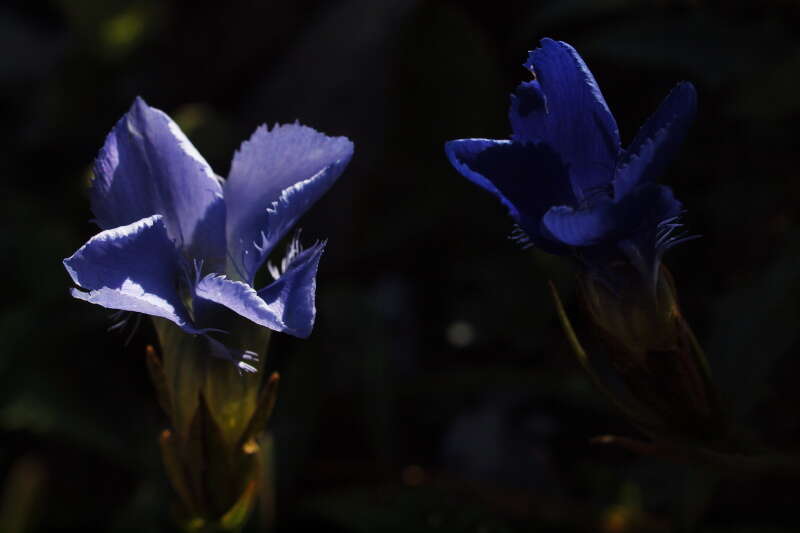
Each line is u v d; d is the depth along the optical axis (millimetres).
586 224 288
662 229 298
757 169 467
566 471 449
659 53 454
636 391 310
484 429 466
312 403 444
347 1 667
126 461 456
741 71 443
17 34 796
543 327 492
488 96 527
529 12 558
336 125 602
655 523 401
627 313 304
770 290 388
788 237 399
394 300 534
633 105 507
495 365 490
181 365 309
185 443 312
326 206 572
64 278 515
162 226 288
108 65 684
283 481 429
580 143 296
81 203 577
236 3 690
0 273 522
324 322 481
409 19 539
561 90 294
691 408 311
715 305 415
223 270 297
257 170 298
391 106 575
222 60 685
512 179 293
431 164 548
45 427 450
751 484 409
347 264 559
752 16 466
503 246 530
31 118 703
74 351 484
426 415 477
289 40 679
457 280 531
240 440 312
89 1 670
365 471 448
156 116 294
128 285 282
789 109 404
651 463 416
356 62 622
